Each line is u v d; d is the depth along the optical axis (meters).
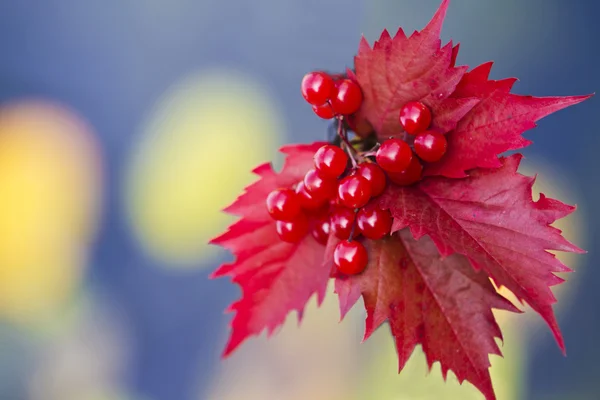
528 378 0.84
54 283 0.94
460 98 0.44
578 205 0.87
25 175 0.94
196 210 0.94
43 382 0.93
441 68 0.44
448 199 0.45
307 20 0.93
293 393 0.91
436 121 0.44
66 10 0.94
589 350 0.86
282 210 0.45
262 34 0.94
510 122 0.44
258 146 0.94
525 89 0.88
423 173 0.45
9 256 0.92
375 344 0.85
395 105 0.45
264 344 0.92
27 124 0.94
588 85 0.87
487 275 0.45
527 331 0.84
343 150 0.46
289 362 0.91
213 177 0.94
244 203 0.47
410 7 0.88
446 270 0.45
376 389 0.83
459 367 0.45
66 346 0.94
